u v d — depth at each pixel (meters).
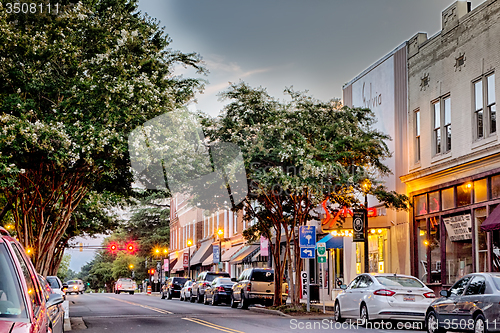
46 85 18.12
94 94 18.14
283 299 30.39
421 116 27.88
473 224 23.66
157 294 65.06
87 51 19.17
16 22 18.27
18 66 18.11
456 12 25.47
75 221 35.81
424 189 27.27
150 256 89.06
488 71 23.22
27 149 16.84
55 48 18.31
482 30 23.67
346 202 27.05
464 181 24.30
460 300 14.20
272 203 27.25
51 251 23.45
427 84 27.47
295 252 26.52
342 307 19.94
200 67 21.44
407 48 29.23
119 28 19.78
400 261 29.12
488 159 22.81
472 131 24.06
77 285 67.00
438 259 26.31
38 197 21.91
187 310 28.53
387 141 30.67
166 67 20.50
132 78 18.61
